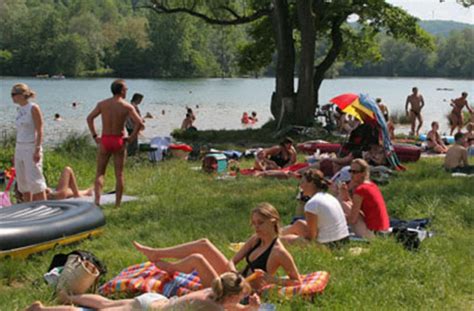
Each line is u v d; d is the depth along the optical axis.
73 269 7.01
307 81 29.33
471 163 19.44
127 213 11.99
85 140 20.12
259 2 34.28
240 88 82.88
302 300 7.20
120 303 6.64
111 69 119.38
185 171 17.09
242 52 39.31
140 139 29.50
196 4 33.75
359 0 35.34
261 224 7.43
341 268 8.23
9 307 6.96
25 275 8.34
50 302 6.95
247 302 6.84
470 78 159.25
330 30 36.84
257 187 14.91
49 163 16.39
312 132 27.42
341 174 12.69
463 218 11.48
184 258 7.46
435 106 57.25
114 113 12.57
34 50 113.56
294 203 12.61
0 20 114.69
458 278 8.34
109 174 16.55
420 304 7.48
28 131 11.51
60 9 133.75
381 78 149.62
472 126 22.30
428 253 8.95
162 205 12.74
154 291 7.11
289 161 17.27
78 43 115.06
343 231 9.12
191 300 6.37
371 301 7.41
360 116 17.31
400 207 12.04
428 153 22.64
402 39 38.31
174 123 38.97
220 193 14.33
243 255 7.64
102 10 140.50
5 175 14.95
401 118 39.53
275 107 30.97
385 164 17.17
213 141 27.23
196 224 10.93
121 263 8.55
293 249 8.73
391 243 9.07
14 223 8.95
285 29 30.33
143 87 83.12
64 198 13.05
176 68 120.31
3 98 55.84
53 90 71.12
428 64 163.75
